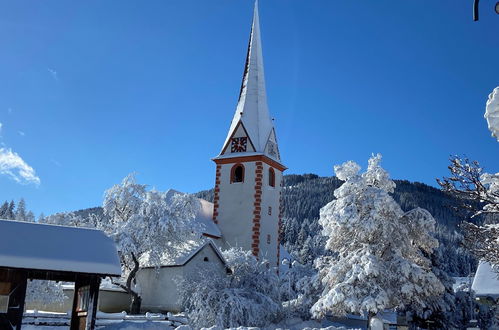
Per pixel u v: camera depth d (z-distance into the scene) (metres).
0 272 19.73
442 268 47.62
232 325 35.34
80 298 22.47
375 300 32.91
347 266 35.56
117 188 44.31
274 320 38.75
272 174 58.38
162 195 43.53
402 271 34.09
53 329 27.95
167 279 42.09
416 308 36.31
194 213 44.31
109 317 29.62
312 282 38.34
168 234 41.50
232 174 56.88
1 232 20.72
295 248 116.06
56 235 21.58
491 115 15.55
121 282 42.94
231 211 55.91
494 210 17.36
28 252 20.12
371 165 39.09
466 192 17.31
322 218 37.94
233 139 58.09
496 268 21.19
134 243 40.16
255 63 61.69
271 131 58.91
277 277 40.78
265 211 55.84
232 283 39.25
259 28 63.62
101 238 22.38
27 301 38.94
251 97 60.00
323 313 35.69
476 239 18.09
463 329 46.66
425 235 37.03
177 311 40.66
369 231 35.31
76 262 20.50
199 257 42.69
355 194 36.88
